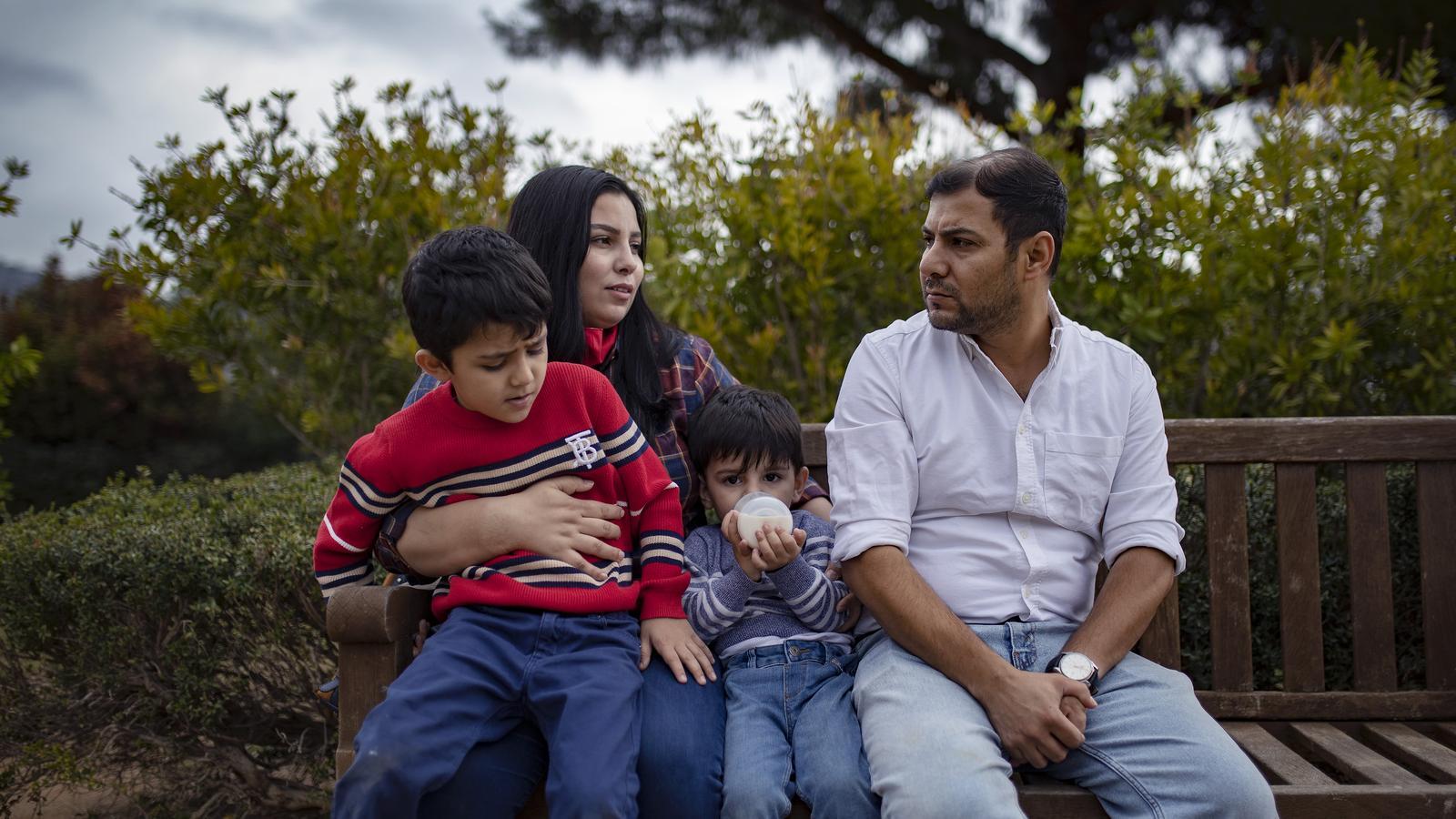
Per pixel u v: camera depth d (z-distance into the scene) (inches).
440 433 76.5
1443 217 132.0
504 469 77.2
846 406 85.4
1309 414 135.5
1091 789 72.7
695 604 82.2
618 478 82.0
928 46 399.2
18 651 120.5
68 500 324.5
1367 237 135.2
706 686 78.4
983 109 393.1
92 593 111.4
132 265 161.3
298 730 127.6
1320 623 94.3
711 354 98.3
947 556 82.7
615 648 75.0
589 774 66.6
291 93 163.0
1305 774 78.3
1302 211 134.3
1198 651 112.0
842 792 70.7
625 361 90.9
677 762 71.9
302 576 109.7
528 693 72.4
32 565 112.5
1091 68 374.9
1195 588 112.2
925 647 75.9
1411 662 112.7
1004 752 74.1
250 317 171.3
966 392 83.7
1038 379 82.9
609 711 70.0
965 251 79.0
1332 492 115.7
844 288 148.1
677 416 92.7
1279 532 95.0
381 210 157.9
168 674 116.7
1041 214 79.4
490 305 68.8
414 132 162.1
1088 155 148.4
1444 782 78.9
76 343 346.0
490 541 75.7
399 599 77.0
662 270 148.5
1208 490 95.3
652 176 162.1
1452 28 279.0
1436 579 93.8
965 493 82.7
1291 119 140.3
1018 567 81.7
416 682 69.6
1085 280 137.6
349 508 77.6
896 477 81.5
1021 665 79.0
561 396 79.0
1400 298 131.0
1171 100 269.0
